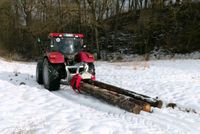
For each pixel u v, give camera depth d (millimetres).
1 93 10492
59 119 7422
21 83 12500
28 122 7270
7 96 10023
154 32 33594
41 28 36406
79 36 12398
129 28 34656
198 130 6738
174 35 32062
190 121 7387
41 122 7215
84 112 8016
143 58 29609
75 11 31656
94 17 31172
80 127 6711
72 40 12312
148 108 8062
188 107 8844
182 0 32031
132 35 35438
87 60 11133
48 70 11055
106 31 35000
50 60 10906
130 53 32656
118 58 31359
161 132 6426
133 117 7539
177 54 29438
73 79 10453
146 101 8555
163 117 7625
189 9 32594
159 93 10656
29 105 8812
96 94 9297
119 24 38281
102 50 34906
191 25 32000
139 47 32656
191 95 10234
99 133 6391
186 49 29766
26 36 40875
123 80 13695
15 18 41344
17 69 18812
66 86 11891
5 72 16891
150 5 32625
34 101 9312
